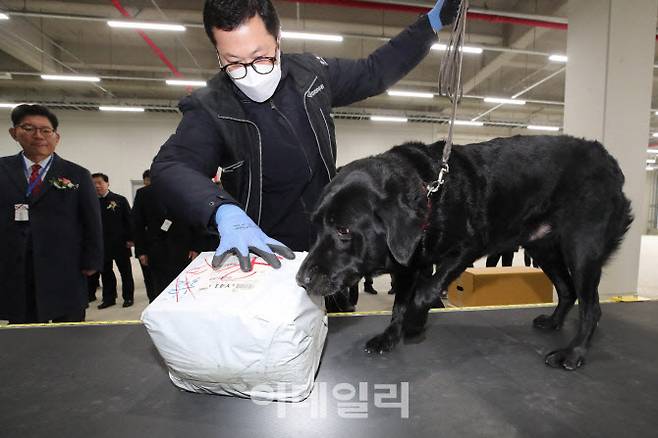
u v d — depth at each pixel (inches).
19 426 39.4
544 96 511.8
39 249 95.6
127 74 436.1
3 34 317.4
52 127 99.7
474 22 341.1
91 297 237.5
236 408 42.2
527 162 62.4
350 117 533.0
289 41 370.0
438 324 70.5
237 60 51.8
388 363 53.6
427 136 591.2
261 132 60.5
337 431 38.1
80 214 103.8
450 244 58.1
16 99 458.3
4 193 94.5
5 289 95.0
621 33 181.6
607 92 182.2
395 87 458.0
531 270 148.3
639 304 82.7
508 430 38.2
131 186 530.3
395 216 52.2
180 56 400.2
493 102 484.1
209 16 47.6
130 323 71.4
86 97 491.8
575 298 69.1
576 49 197.2
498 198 61.1
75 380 49.3
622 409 42.0
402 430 38.2
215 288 41.6
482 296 142.3
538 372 51.1
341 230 53.6
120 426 39.2
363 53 394.3
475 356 56.2
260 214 63.7
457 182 58.4
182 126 56.7
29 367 53.2
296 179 63.5
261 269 44.3
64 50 368.2
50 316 96.9
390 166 56.5
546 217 64.2
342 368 51.9
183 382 44.3
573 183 61.2
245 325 37.8
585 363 53.8
